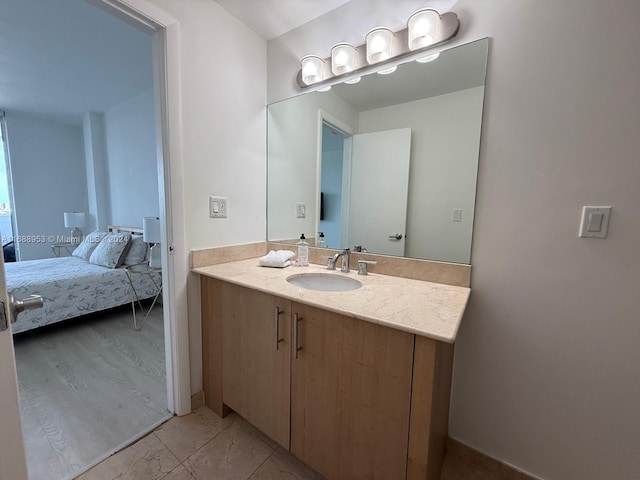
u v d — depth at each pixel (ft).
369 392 3.08
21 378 5.77
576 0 3.08
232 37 5.08
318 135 5.36
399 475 2.98
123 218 12.22
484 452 4.04
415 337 2.73
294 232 5.82
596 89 3.05
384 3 4.35
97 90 10.12
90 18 6.15
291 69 5.50
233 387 4.57
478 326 3.94
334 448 3.42
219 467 3.91
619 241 3.05
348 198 5.17
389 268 4.69
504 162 3.61
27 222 13.12
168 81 4.17
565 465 3.54
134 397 5.26
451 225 4.10
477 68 3.72
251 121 5.61
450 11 3.85
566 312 3.38
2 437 1.82
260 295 4.02
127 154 11.46
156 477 3.73
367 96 4.74
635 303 3.04
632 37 2.86
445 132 4.08
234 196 5.40
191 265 4.78
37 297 1.99
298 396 3.70
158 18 3.96
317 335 3.43
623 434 3.21
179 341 4.70
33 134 13.14
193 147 4.62
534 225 3.48
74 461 3.91
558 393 3.51
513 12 3.43
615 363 3.18
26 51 7.50
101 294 8.28
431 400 2.71
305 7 4.81
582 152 3.16
